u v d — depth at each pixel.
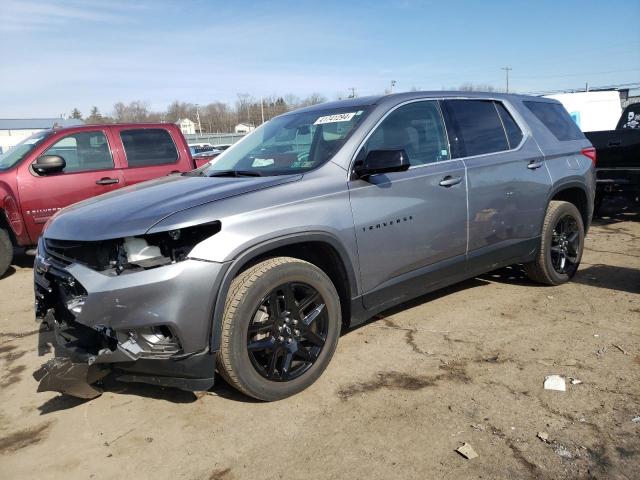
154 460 2.67
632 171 7.70
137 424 2.99
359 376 3.42
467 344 3.84
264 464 2.59
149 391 3.37
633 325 4.04
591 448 2.59
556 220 4.87
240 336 2.90
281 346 3.11
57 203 6.69
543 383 3.23
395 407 3.03
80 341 2.98
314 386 3.31
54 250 3.20
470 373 3.40
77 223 3.05
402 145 3.82
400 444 2.69
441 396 3.13
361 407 3.05
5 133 56.97
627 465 2.46
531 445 2.63
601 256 6.23
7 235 6.63
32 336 4.53
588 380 3.24
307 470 2.53
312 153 3.64
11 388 3.55
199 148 33.28
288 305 3.12
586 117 19.11
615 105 19.69
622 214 9.28
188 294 2.71
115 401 3.26
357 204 3.41
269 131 4.30
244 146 4.30
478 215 4.16
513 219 4.48
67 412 3.18
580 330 4.00
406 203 3.67
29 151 6.66
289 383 3.16
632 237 7.26
